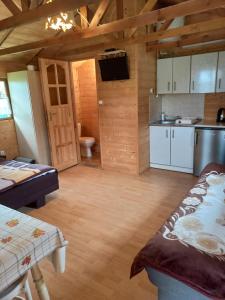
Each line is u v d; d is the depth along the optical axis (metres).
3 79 4.33
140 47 3.72
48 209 3.13
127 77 3.81
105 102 4.25
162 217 2.83
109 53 3.74
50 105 4.34
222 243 1.40
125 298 1.75
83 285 1.88
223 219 1.65
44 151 4.52
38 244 1.23
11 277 1.12
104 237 2.48
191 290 1.28
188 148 4.05
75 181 4.09
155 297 1.74
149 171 4.40
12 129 4.55
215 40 3.69
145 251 1.41
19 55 4.30
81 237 2.50
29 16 2.46
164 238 1.48
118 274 1.98
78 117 5.99
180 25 3.81
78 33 2.89
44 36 3.96
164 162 4.41
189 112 4.50
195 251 1.34
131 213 2.95
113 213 2.97
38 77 4.23
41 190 3.19
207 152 3.81
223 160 3.70
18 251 1.15
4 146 4.46
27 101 4.20
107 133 4.41
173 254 1.33
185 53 4.20
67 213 3.01
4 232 1.31
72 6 2.12
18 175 3.01
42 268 2.07
